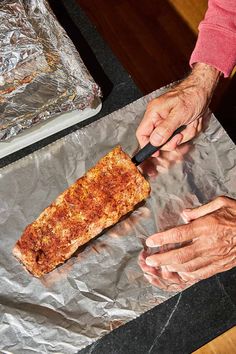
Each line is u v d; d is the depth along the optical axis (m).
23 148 1.08
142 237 1.01
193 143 1.09
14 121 1.03
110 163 0.99
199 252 0.95
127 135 1.08
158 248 1.00
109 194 0.98
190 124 1.06
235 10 0.96
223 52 0.99
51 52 1.10
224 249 0.95
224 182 1.05
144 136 1.05
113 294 0.96
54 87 1.07
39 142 1.09
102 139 1.08
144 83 1.66
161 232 0.97
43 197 1.04
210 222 0.96
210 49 1.00
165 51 1.72
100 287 0.96
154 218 1.02
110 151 1.06
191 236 0.96
